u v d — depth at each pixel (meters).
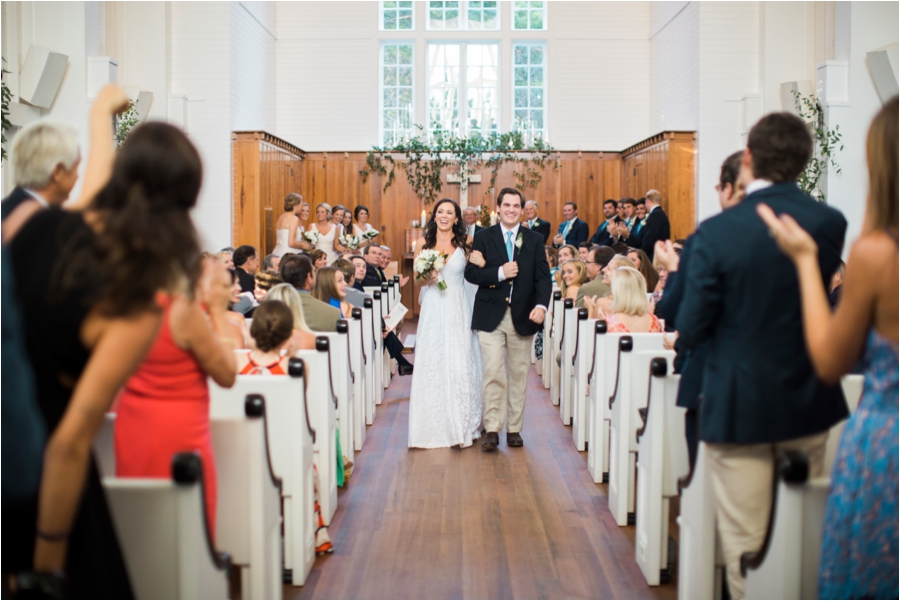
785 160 2.30
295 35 15.07
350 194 14.23
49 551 1.52
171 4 11.70
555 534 3.86
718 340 2.31
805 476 1.92
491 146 14.09
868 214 1.69
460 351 5.44
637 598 3.16
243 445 2.66
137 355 1.56
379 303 6.96
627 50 15.12
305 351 3.83
